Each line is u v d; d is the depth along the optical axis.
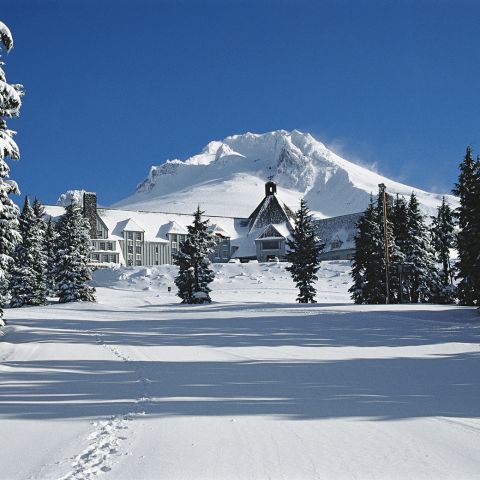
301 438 6.66
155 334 25.41
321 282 83.31
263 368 13.20
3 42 21.06
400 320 29.44
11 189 23.48
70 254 67.06
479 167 37.53
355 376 11.69
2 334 25.58
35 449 6.39
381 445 6.35
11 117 21.86
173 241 127.25
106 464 5.76
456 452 6.08
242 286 81.38
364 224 55.16
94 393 10.00
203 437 6.74
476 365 13.20
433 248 58.62
